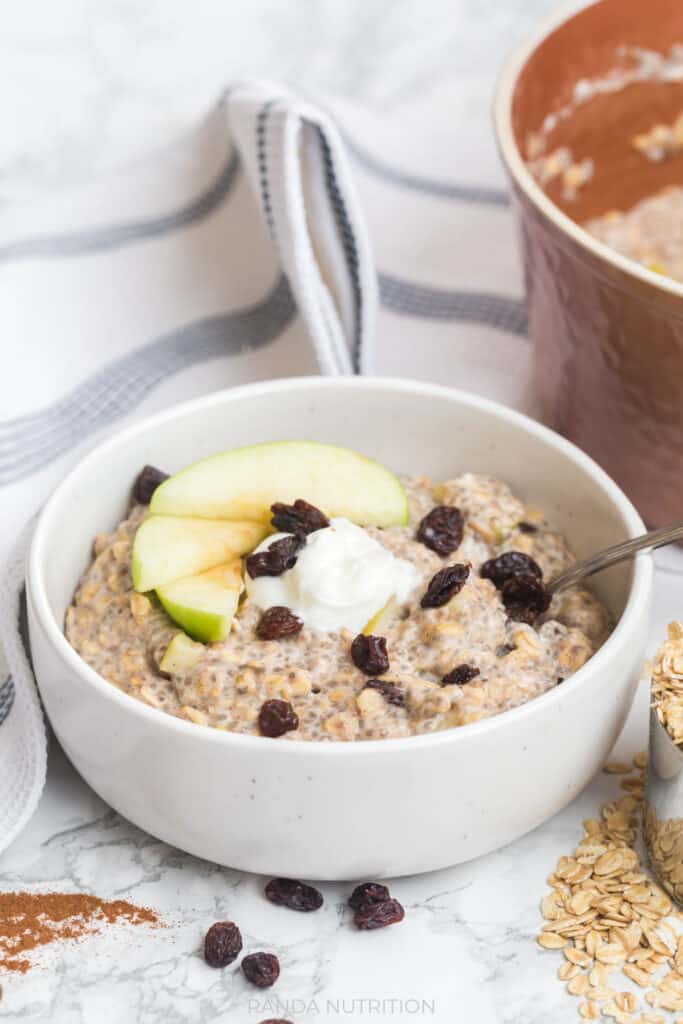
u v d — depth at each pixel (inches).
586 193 31.4
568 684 24.1
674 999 23.8
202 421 27.5
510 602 25.9
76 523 26.5
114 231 31.5
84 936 24.5
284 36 37.3
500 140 27.9
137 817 24.7
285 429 28.0
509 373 30.9
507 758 23.9
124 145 36.7
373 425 28.0
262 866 24.5
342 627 25.2
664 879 24.8
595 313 26.8
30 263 31.0
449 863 24.6
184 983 24.1
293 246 29.0
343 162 28.8
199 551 25.9
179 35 36.8
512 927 24.6
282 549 25.6
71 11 36.0
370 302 29.7
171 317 31.0
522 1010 23.9
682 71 30.6
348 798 23.6
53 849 25.4
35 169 36.6
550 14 29.5
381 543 26.2
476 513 26.8
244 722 24.5
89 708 24.2
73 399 29.6
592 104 30.5
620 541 26.2
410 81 37.9
